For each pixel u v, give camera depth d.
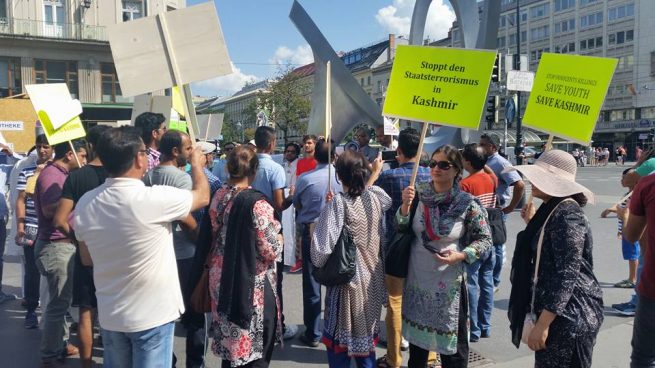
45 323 4.19
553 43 63.97
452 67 3.44
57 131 4.34
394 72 3.62
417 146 4.47
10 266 7.94
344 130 14.05
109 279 2.63
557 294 2.57
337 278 3.18
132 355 2.74
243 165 3.33
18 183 5.26
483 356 4.50
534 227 2.80
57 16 28.56
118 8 29.69
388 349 3.96
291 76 37.44
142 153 2.69
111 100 29.75
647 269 3.20
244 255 3.18
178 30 3.74
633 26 55.31
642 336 3.27
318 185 4.78
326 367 4.35
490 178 4.94
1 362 4.42
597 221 11.99
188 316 3.84
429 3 13.98
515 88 16.75
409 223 3.41
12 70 27.67
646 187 3.21
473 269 4.64
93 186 3.86
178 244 3.99
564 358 2.65
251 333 3.26
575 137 3.48
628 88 56.16
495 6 13.03
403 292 3.48
